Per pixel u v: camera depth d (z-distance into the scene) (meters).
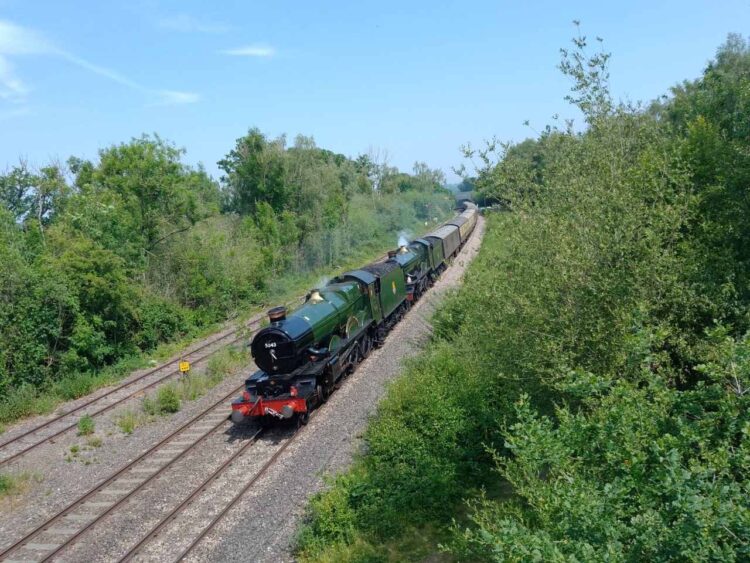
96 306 22.39
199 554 9.51
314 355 15.50
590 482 5.36
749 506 4.38
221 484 11.85
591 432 5.77
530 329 8.76
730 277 8.51
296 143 44.66
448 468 11.02
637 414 5.27
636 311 6.46
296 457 12.76
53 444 15.38
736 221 9.44
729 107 12.00
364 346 20.06
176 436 14.88
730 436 5.23
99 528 10.71
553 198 9.85
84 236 23.78
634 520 4.60
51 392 19.59
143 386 19.84
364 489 10.54
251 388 14.70
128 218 27.06
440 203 87.12
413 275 28.53
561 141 10.55
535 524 7.46
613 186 8.59
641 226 8.46
